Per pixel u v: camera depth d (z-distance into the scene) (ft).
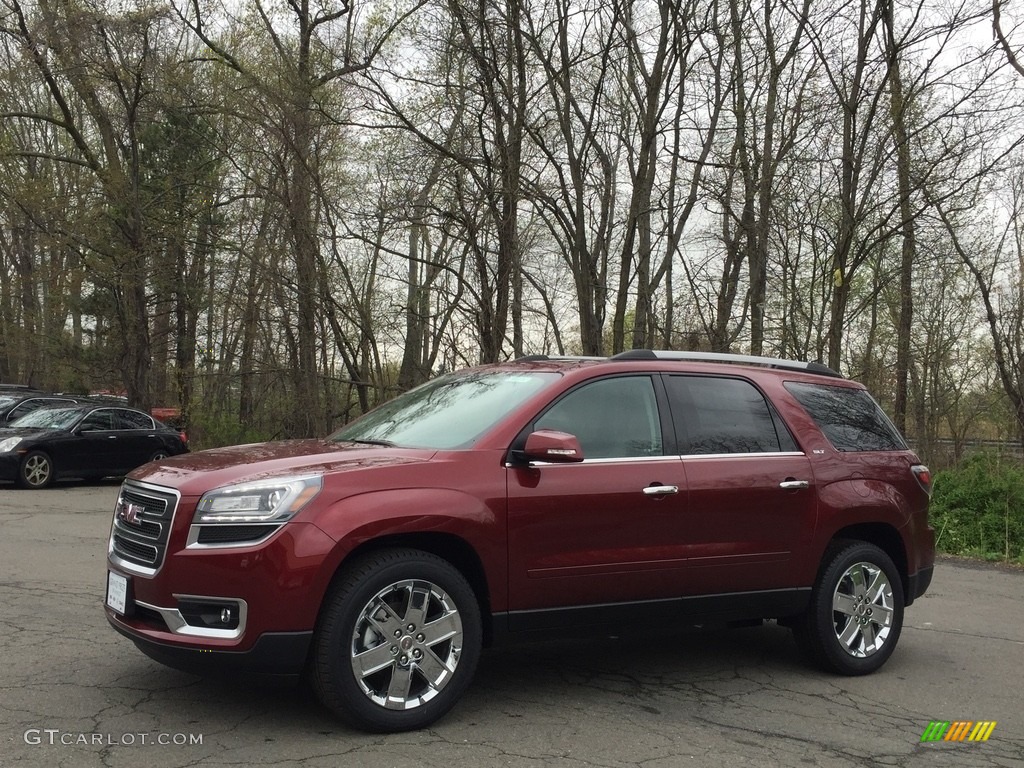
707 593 17.34
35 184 73.77
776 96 61.67
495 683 17.57
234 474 14.25
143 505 14.75
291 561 13.53
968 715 16.75
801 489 18.47
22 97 94.48
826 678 18.84
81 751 13.20
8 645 18.74
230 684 16.55
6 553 30.04
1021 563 36.22
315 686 13.99
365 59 65.41
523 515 15.47
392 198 62.69
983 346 77.15
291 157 64.90
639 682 17.99
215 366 88.89
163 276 83.76
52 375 110.22
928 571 20.79
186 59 75.72
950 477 44.88
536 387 16.81
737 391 18.86
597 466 16.38
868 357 69.46
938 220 54.29
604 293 64.69
